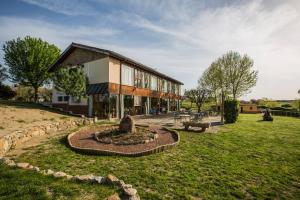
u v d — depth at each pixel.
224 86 36.59
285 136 14.13
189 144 10.80
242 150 9.90
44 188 4.66
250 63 35.09
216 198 5.14
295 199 5.30
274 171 7.19
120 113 22.34
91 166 7.18
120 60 22.34
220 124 20.47
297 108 47.94
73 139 11.30
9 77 33.12
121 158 8.13
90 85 22.00
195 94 37.25
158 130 14.49
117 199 4.22
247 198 5.26
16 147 9.66
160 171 6.78
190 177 6.36
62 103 25.94
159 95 33.78
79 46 22.67
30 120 14.16
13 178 5.07
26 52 32.00
